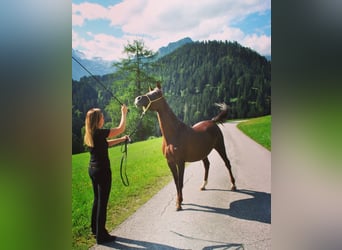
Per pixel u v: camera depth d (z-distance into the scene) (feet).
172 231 8.05
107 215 8.02
